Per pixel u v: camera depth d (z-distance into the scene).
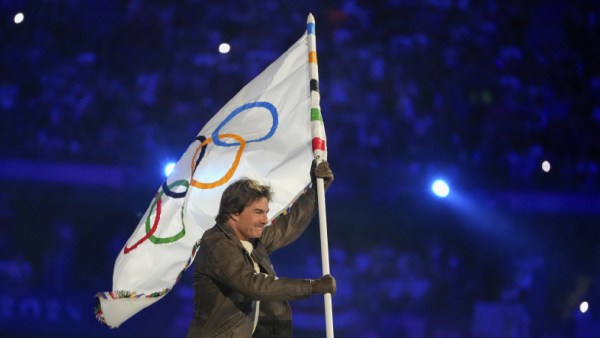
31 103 23.14
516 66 23.14
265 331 7.21
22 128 22.69
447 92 22.31
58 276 19.48
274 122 7.83
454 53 23.05
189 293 18.11
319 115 7.59
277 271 19.25
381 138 21.31
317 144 7.44
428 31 23.44
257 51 23.47
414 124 21.59
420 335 17.02
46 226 20.52
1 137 22.52
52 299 18.28
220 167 7.70
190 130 22.31
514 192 20.39
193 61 23.42
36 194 21.11
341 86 22.28
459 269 19.14
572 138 22.06
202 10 24.11
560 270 19.50
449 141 21.38
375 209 20.08
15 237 20.38
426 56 22.94
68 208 20.97
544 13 23.92
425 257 19.36
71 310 17.80
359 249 19.56
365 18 23.59
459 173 20.83
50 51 24.03
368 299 18.34
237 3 24.16
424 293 18.62
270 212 7.47
